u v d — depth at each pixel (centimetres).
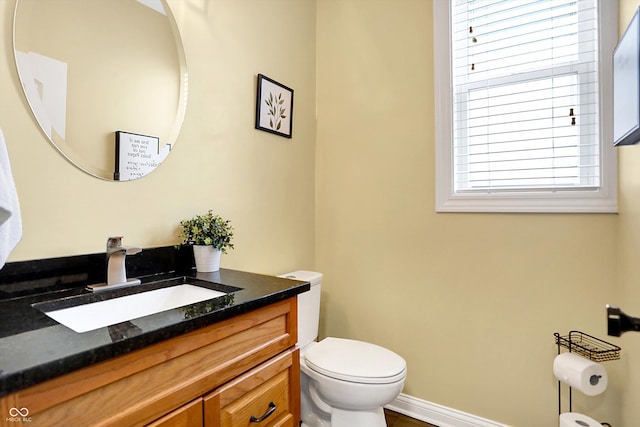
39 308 85
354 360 143
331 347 157
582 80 149
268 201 178
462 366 171
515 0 161
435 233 177
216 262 131
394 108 189
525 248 156
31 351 57
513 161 164
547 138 156
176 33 133
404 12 186
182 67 135
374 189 195
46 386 54
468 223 169
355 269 202
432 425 175
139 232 121
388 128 191
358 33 200
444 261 175
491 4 166
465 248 170
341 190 207
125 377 64
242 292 99
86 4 107
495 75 167
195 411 77
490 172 169
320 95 214
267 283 111
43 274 96
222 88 151
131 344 64
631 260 121
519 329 157
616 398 137
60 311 89
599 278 142
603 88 141
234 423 86
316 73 214
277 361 101
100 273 108
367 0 198
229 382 85
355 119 201
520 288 157
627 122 85
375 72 195
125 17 117
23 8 94
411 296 184
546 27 154
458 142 175
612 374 139
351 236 203
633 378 122
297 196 200
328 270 212
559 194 149
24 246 94
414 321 184
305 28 205
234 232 158
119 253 105
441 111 174
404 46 186
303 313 172
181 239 134
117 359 63
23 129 94
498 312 162
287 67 190
